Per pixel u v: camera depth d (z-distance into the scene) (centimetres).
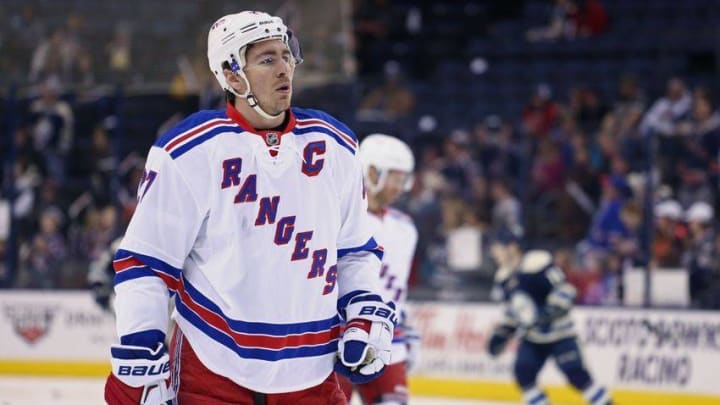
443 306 3167
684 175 3253
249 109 916
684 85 3722
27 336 3472
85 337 3425
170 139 891
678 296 3014
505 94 4241
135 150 3741
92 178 3738
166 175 884
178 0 4403
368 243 981
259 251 898
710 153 3262
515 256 2820
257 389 911
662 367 2936
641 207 3144
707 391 2889
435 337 3162
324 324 938
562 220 3294
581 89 3872
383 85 4050
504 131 3544
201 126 898
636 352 2964
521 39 4738
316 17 4266
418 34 4878
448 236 3247
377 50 4825
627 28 4622
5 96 3844
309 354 930
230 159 891
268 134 911
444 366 3141
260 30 903
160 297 884
